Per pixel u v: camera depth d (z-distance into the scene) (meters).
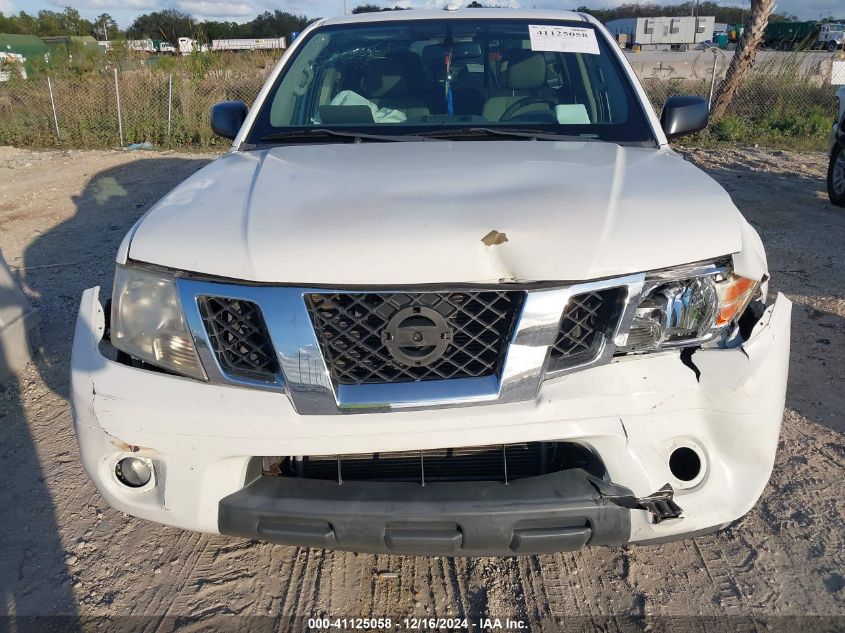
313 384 1.85
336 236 1.90
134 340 2.00
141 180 9.61
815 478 2.85
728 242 1.97
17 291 4.05
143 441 1.92
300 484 1.97
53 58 15.15
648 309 1.91
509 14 3.53
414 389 1.86
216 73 14.49
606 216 1.99
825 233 6.37
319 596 2.33
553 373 1.88
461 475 1.99
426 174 2.32
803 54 14.16
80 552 2.54
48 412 3.50
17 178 10.02
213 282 1.91
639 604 2.26
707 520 1.96
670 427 1.91
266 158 2.64
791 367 3.80
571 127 2.95
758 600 2.26
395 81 3.22
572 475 1.94
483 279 1.83
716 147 11.56
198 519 1.97
